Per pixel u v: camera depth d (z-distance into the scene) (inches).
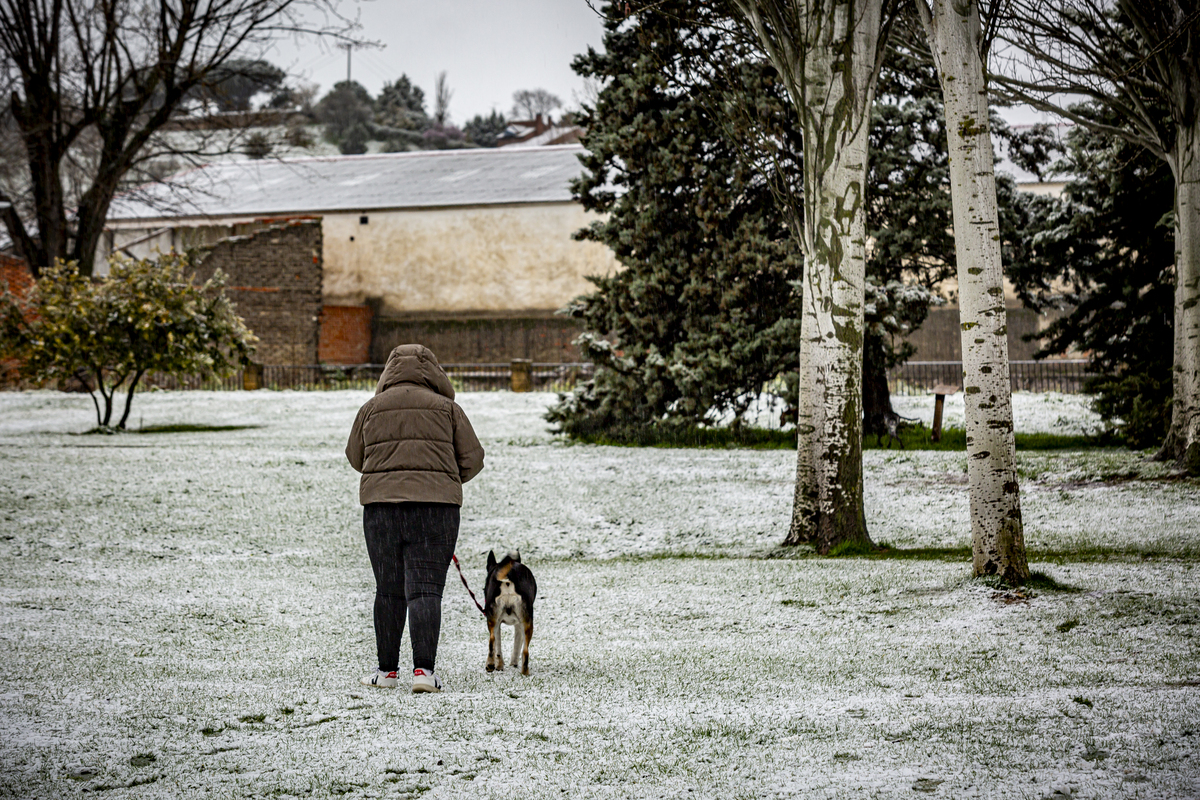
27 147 1416.1
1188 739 171.9
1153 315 821.2
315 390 1509.6
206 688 233.8
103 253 2081.7
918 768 164.4
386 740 187.6
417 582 230.8
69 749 182.9
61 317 998.4
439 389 242.7
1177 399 665.0
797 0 458.3
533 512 603.8
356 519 578.9
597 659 271.9
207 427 1079.0
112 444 894.4
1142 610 290.4
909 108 854.5
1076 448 802.8
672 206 940.0
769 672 245.4
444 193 2064.5
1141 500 551.2
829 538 467.5
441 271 2012.8
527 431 1005.8
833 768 166.7
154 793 159.5
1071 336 885.2
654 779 163.9
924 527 525.3
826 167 459.2
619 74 936.9
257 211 2059.5
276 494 647.8
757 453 818.2
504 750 181.3
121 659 269.6
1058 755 167.5
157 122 1419.8
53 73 1385.3
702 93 533.3
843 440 466.3
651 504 622.8
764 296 903.1
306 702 218.8
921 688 222.4
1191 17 548.4
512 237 1985.7
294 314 1871.3
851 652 266.2
